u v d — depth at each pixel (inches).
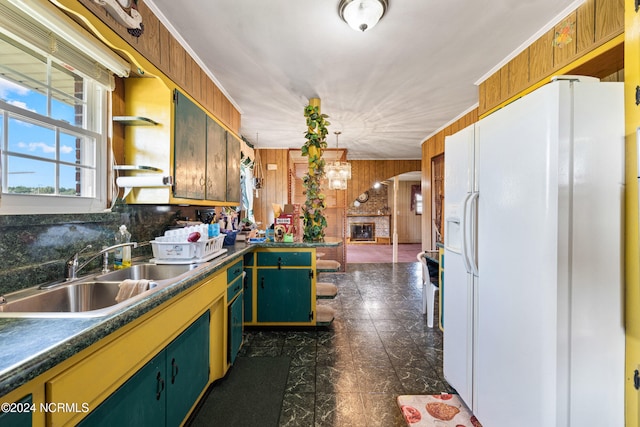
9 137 46.9
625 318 42.7
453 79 111.0
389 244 406.0
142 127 71.9
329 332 111.1
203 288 64.2
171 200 71.7
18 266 47.8
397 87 118.3
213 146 98.4
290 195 228.2
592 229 42.6
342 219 232.5
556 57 77.2
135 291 51.9
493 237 55.6
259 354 93.8
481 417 59.1
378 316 127.9
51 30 47.4
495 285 54.8
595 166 42.5
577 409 42.4
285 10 71.3
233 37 82.3
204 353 66.2
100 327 33.2
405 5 69.3
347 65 99.3
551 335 42.7
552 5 70.7
